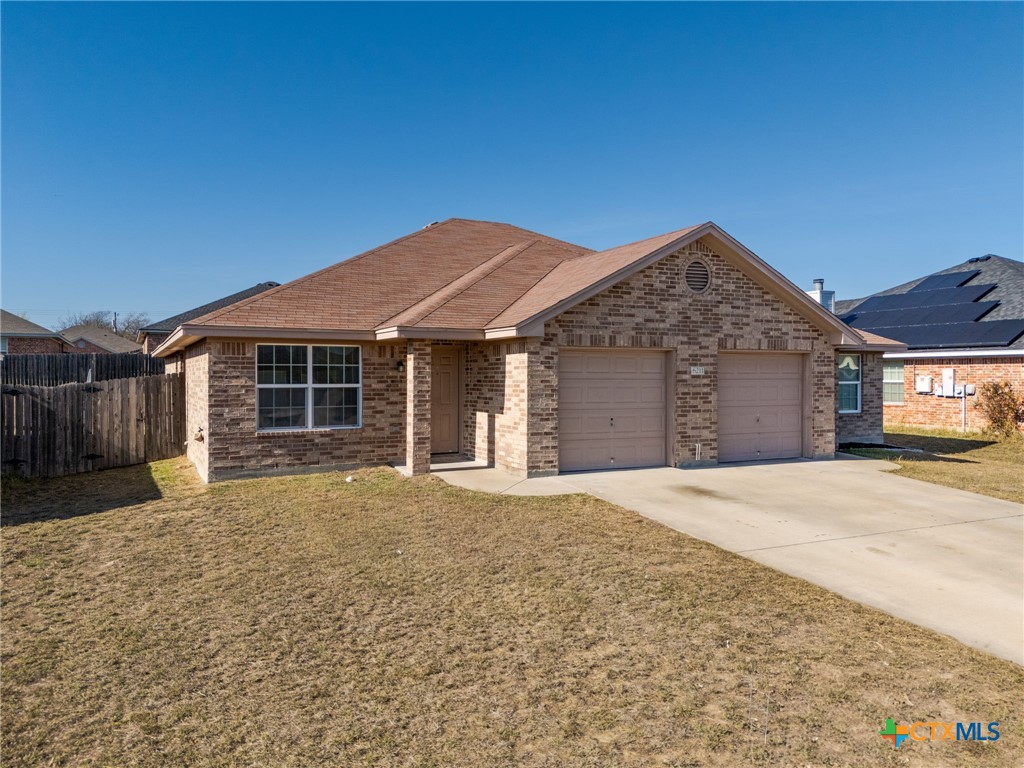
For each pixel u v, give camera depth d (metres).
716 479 12.66
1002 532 9.23
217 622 6.16
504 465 13.37
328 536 8.76
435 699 4.87
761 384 15.17
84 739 4.38
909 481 12.77
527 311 12.71
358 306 14.43
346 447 13.70
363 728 4.51
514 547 8.27
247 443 12.82
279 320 13.00
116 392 14.65
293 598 6.71
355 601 6.63
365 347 13.86
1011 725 4.57
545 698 4.88
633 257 13.64
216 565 7.68
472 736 4.42
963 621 6.26
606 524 9.34
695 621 6.18
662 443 14.09
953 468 14.54
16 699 4.86
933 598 6.81
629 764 4.13
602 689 5.00
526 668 5.32
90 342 54.03
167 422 15.76
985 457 17.06
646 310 13.51
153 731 4.47
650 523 9.43
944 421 23.00
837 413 18.69
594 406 13.46
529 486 11.79
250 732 4.46
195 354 14.36
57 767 4.09
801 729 4.50
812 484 12.32
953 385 22.64
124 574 7.41
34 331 39.78
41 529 9.20
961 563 7.91
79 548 8.34
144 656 5.51
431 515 9.80
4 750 4.25
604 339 13.15
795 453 15.55
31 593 6.88
